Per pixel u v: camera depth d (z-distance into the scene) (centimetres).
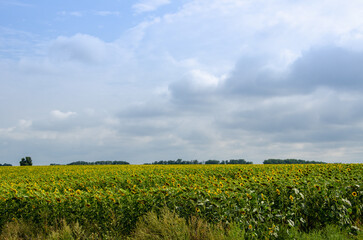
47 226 777
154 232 650
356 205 749
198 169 1739
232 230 598
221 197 711
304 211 700
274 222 684
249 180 942
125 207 742
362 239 627
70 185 1236
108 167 2386
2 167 2841
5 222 829
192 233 618
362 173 1205
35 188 997
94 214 757
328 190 754
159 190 782
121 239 697
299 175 1072
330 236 628
